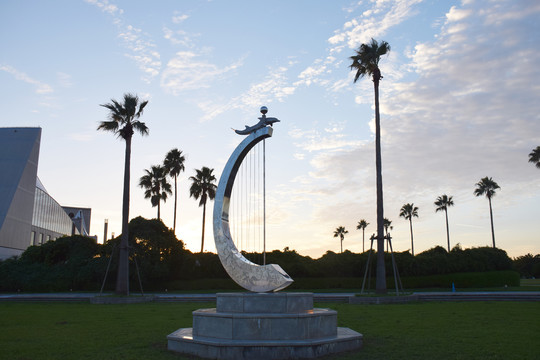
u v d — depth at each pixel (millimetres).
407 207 78250
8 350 10055
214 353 9086
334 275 41344
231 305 10492
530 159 48625
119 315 18000
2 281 39438
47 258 41781
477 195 64375
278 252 42938
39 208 64500
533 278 82688
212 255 43938
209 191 47812
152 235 40281
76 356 9383
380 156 27656
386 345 10359
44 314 18656
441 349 9781
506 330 12391
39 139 61188
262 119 12391
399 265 40062
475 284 39812
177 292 38938
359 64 29047
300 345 9039
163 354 9562
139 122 31109
